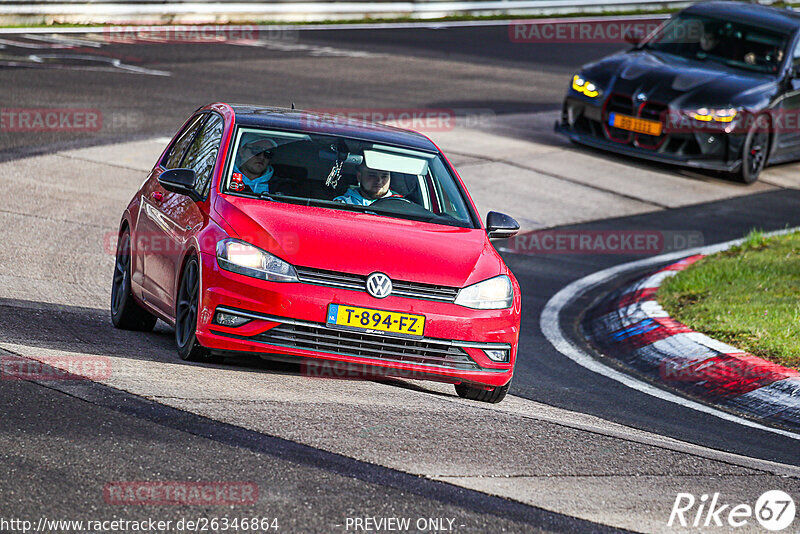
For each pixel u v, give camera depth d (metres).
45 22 93.00
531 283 40.53
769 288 37.03
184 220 25.06
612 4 127.62
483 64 91.31
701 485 19.42
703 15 64.25
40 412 18.73
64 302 30.45
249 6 104.69
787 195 58.22
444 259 24.02
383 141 27.44
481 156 59.66
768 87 59.66
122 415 19.03
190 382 21.83
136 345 25.94
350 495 16.64
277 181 25.31
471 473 18.33
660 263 44.34
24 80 67.38
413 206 26.02
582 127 61.91
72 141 54.06
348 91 73.25
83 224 41.12
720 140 57.78
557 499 17.61
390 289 22.91
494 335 23.69
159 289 25.98
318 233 23.58
